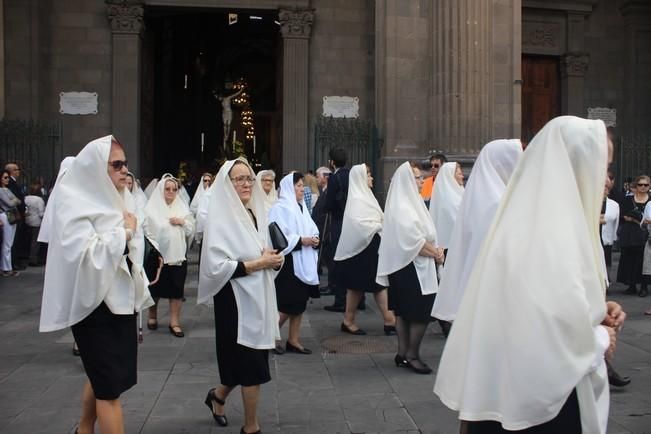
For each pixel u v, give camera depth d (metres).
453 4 13.88
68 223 3.57
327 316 9.11
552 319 2.05
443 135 13.96
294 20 18.22
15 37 17.31
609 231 10.97
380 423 4.73
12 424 4.71
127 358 3.70
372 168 15.33
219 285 4.25
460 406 2.30
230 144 26.50
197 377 5.94
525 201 2.25
